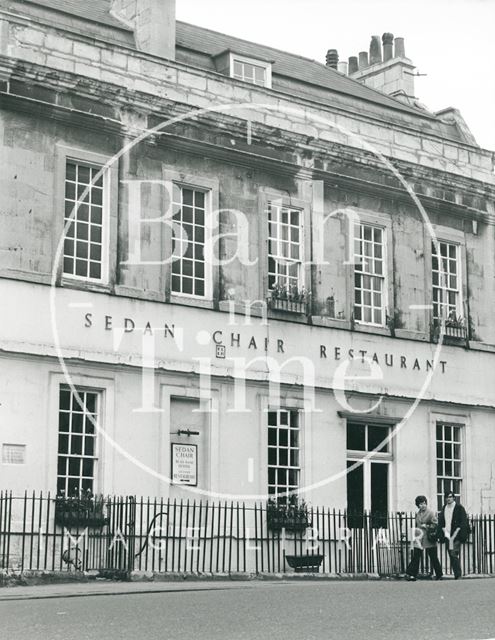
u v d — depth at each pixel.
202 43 28.25
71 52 22.95
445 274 29.08
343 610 13.08
